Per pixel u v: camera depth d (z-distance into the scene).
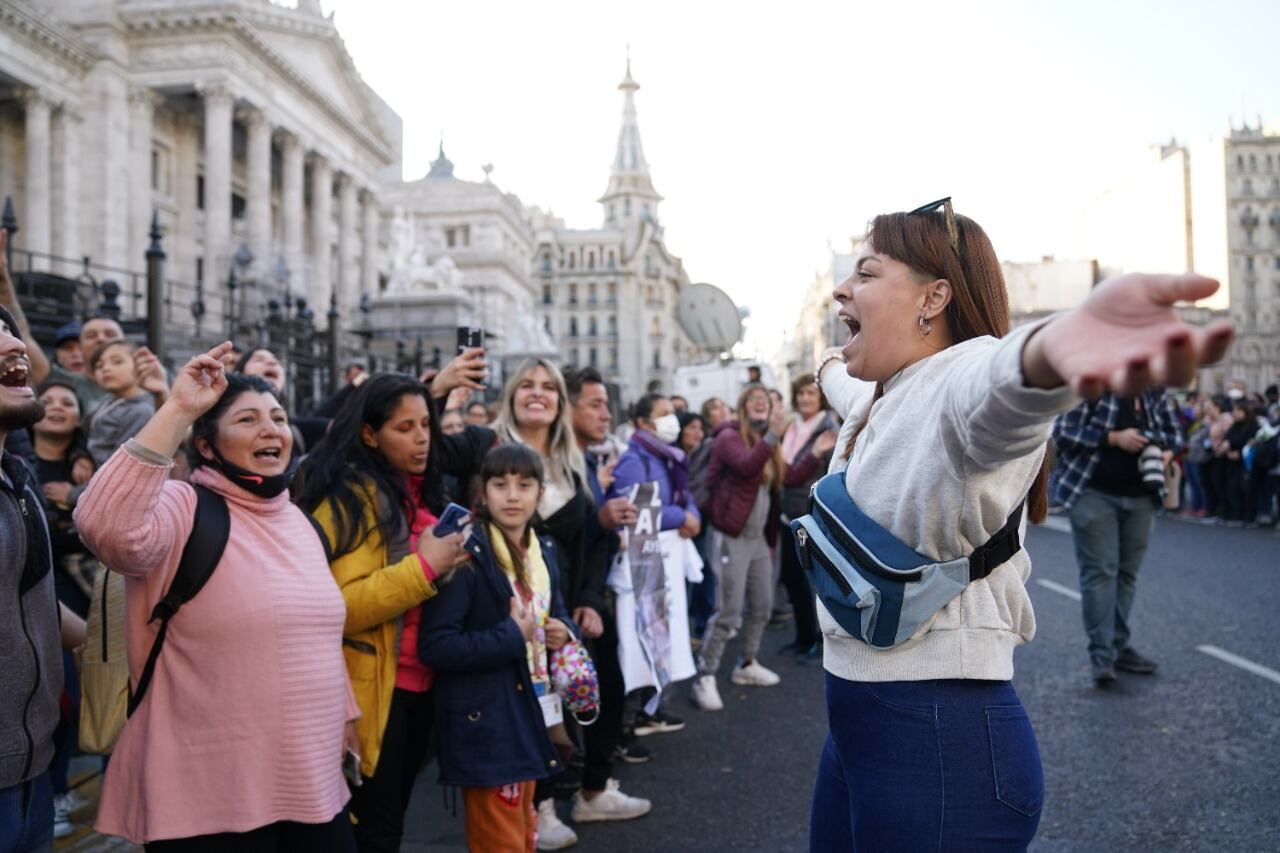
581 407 4.91
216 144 37.59
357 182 50.06
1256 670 5.68
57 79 35.66
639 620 4.45
